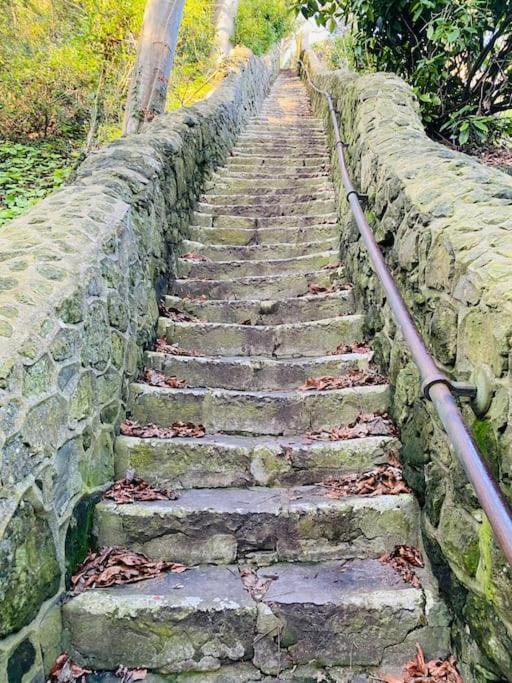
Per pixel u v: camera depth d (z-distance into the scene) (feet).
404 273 7.43
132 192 9.48
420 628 5.65
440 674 5.39
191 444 7.52
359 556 6.59
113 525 6.64
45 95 17.94
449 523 5.55
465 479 5.16
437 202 6.54
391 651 5.64
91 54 17.16
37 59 17.79
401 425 7.43
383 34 15.12
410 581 6.06
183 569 6.42
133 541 6.62
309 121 27.94
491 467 4.47
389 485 7.07
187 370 9.24
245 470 7.48
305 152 20.81
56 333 5.79
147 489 7.22
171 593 5.91
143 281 9.50
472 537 5.03
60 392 5.85
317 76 30.66
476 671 4.98
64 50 17.71
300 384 9.10
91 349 6.81
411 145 9.21
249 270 12.44
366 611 5.67
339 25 25.14
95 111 17.16
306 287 11.64
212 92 22.62
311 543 6.62
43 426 5.41
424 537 6.32
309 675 5.60
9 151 16.66
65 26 19.16
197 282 11.68
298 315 10.80
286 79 49.96
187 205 13.92
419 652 5.58
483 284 4.76
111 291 7.66
